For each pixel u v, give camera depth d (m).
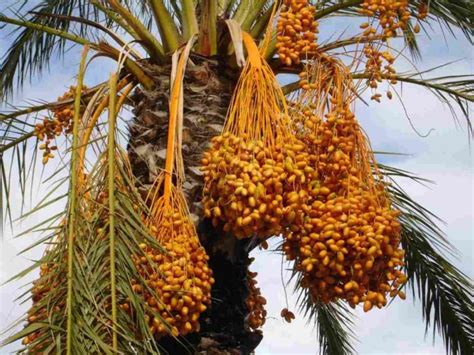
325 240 5.23
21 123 7.33
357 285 5.26
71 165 5.16
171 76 5.93
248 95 5.46
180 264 5.13
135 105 6.43
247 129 5.38
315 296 5.62
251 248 6.15
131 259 4.91
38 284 4.87
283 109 5.69
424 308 8.16
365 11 5.81
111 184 5.12
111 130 5.37
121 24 7.18
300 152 5.33
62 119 6.80
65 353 4.54
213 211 5.34
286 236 5.34
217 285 5.96
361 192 5.38
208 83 6.32
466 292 8.05
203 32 6.43
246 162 5.17
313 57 5.97
